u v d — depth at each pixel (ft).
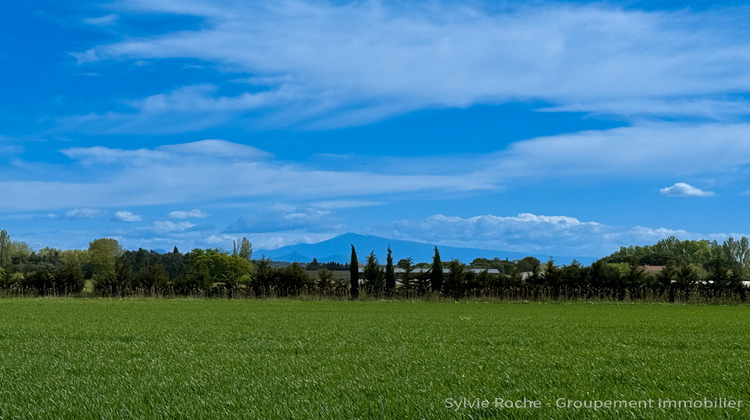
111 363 41.09
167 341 55.77
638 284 158.61
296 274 173.78
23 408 27.45
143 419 25.18
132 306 122.72
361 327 72.54
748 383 32.30
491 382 33.14
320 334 62.69
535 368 38.65
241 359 43.06
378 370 38.06
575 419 24.88
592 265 162.20
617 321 85.35
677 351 48.29
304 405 27.53
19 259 387.75
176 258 403.95
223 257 323.57
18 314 95.35
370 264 172.76
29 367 38.99
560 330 68.85
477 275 171.73
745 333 65.67
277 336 60.59
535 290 162.71
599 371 36.65
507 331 67.21
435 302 153.17
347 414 25.85
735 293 151.84
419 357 44.11
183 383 32.86
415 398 28.81
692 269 159.33
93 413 26.27
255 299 163.53
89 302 137.90
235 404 27.68
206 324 76.54
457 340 57.16
